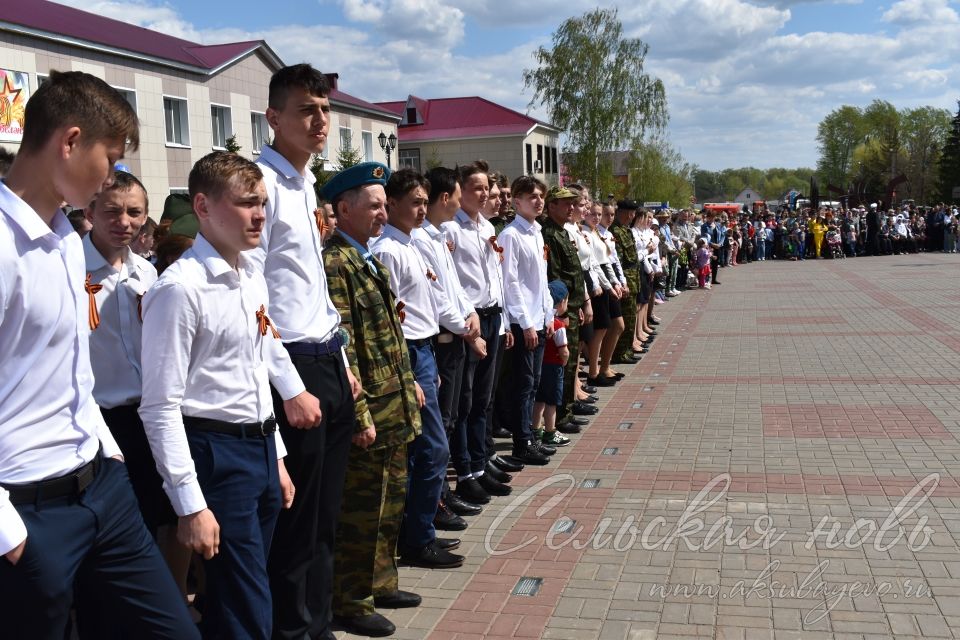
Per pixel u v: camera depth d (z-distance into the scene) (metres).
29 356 2.19
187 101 23.28
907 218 33.94
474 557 4.60
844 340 11.68
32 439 2.21
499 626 3.78
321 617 3.57
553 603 3.99
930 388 8.30
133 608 2.46
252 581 2.92
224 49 26.12
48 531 2.21
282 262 3.37
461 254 5.50
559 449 6.68
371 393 3.81
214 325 2.80
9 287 2.12
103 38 20.25
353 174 3.85
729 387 8.81
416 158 46.00
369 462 3.81
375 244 4.49
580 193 8.16
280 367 3.17
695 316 15.33
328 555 3.58
